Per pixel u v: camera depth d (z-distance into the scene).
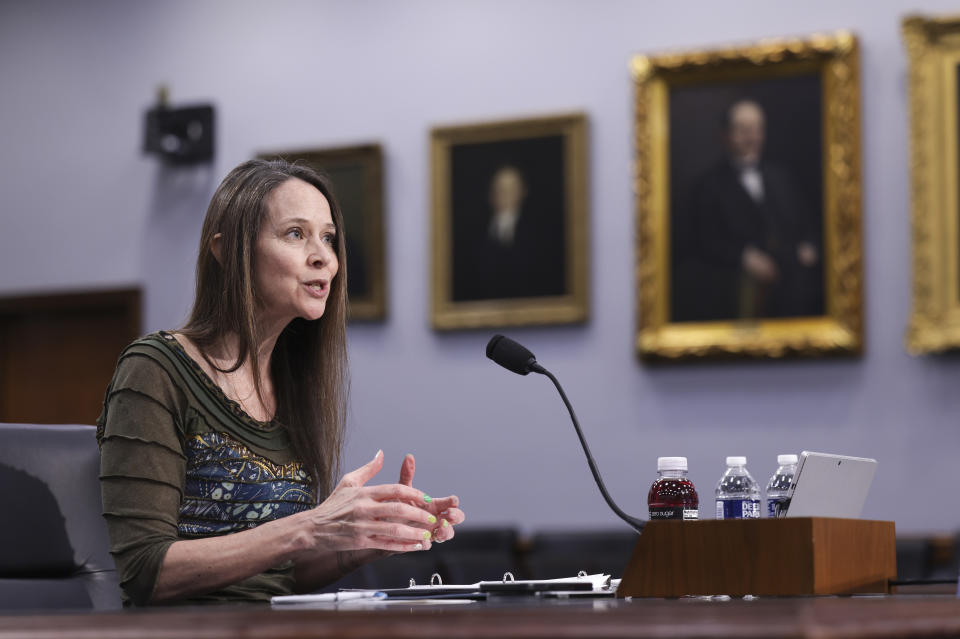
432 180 9.24
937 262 8.20
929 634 1.45
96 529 3.12
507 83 9.29
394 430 9.20
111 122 10.07
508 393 9.04
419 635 1.26
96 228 10.00
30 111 10.25
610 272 8.94
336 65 9.66
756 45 8.63
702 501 8.59
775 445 8.49
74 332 10.16
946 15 8.34
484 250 9.12
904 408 8.28
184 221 9.80
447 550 8.23
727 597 2.35
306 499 3.12
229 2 9.94
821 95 8.54
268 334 3.12
